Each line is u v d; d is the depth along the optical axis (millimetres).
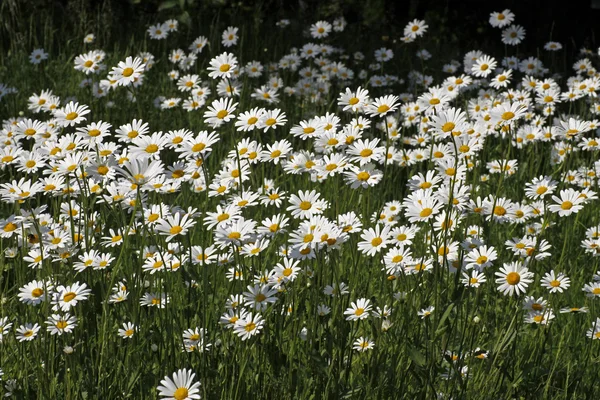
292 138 6395
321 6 10867
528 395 3424
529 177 5742
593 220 5207
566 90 8586
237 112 6512
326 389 2949
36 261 3328
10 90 6672
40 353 3117
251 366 3061
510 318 3504
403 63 9281
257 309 3029
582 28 10430
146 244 3740
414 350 2973
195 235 4035
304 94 7305
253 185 4672
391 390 3029
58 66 7867
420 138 6008
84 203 3311
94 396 2908
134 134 3496
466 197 3496
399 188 5738
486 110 6059
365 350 3352
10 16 9180
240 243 3162
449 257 3520
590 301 4012
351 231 3178
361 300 3240
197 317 3352
